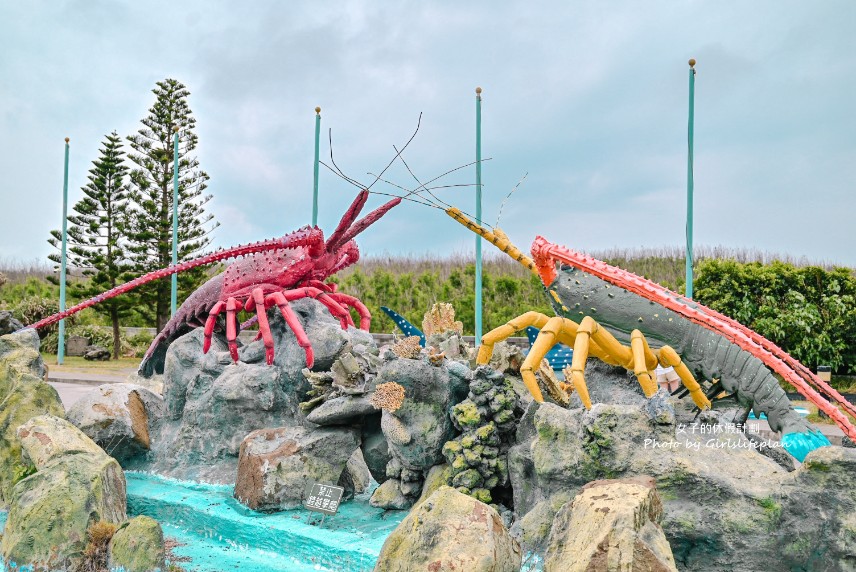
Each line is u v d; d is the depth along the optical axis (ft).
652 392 21.17
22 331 37.04
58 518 22.82
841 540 16.80
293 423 31.37
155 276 37.96
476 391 24.30
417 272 108.37
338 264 40.47
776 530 17.58
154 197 110.11
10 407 30.48
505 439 24.49
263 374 31.81
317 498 25.39
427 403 25.25
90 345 114.73
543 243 24.52
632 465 18.99
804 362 59.47
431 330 31.35
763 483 18.29
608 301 24.54
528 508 22.57
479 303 66.69
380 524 24.85
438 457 25.30
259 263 37.58
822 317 59.77
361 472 30.50
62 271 98.68
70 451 25.27
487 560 16.42
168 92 109.29
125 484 26.81
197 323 39.45
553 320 23.11
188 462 32.37
